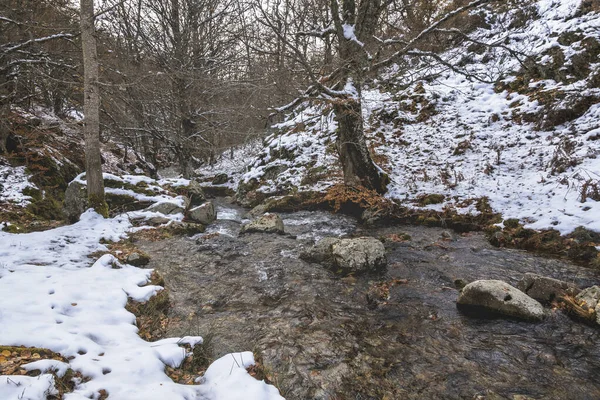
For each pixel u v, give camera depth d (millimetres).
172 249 8570
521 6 17062
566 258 7191
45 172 12617
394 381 3949
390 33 12773
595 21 13555
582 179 9070
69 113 20234
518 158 11570
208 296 6262
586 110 11547
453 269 7020
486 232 9062
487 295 5340
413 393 3754
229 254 8336
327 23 10500
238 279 6953
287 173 15133
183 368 4062
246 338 4902
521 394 3684
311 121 17391
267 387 3576
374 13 10180
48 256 6973
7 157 12055
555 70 13398
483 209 9875
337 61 9445
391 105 16453
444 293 6059
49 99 18344
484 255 7684
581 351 4324
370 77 12508
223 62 16016
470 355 4363
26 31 11453
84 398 2977
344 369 4172
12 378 2906
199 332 5070
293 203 13148
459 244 8469
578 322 4895
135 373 3545
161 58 15625
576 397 3619
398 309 5594
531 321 4969
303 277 6938
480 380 3922
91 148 9836
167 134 18250
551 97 12523
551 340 4566
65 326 4281
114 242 8586
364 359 4355
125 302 5434
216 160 25188
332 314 5512
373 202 11289
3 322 4055
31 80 13375
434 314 5383
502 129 13133
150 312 5469
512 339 4641
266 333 5004
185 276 7109
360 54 9891
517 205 9562
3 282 5297
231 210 14469
